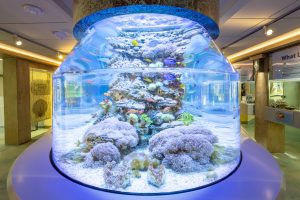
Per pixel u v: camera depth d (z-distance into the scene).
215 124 1.67
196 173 1.17
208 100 1.75
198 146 1.29
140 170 1.20
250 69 8.82
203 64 1.75
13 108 5.48
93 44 1.87
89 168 1.25
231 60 6.76
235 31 3.66
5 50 4.91
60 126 1.65
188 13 1.53
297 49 4.07
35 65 6.40
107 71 1.72
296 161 4.16
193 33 1.88
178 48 1.89
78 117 1.72
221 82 1.71
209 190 1.00
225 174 1.16
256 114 5.45
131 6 1.42
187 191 1.00
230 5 2.60
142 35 1.95
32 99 6.68
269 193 0.97
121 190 1.02
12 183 1.09
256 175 1.14
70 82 1.69
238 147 1.51
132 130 1.54
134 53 1.90
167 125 1.63
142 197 0.96
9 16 2.83
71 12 2.80
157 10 1.49
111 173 1.07
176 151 1.28
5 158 4.38
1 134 6.77
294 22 3.15
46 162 1.39
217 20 1.77
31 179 1.13
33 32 3.65
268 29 3.31
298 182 3.20
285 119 4.28
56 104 1.75
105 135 1.45
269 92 5.07
